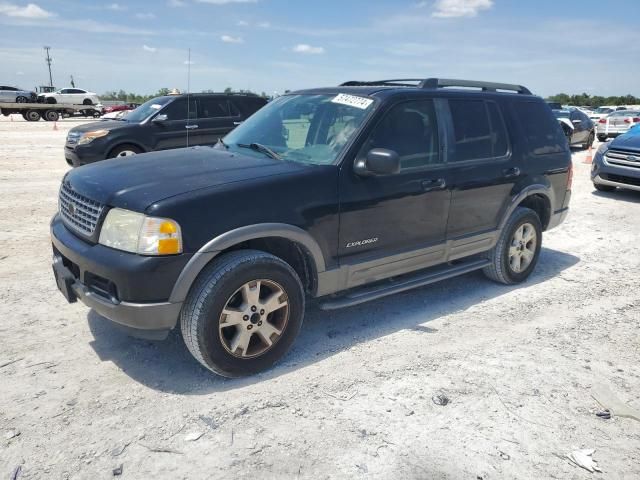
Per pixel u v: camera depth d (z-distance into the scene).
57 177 10.44
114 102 50.84
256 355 3.40
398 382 3.43
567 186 5.72
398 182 3.97
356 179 3.73
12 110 31.64
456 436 2.90
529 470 2.67
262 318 3.38
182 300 3.06
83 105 38.56
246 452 2.72
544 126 5.44
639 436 2.99
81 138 10.01
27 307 4.34
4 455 2.63
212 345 3.19
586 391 3.42
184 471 2.57
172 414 3.02
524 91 5.60
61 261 3.58
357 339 4.03
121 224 3.07
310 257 3.60
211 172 3.46
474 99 4.71
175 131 10.66
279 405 3.13
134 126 10.29
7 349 3.67
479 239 4.77
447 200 4.36
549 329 4.33
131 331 3.22
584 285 5.41
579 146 19.95
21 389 3.20
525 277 5.41
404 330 4.21
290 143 4.09
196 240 3.04
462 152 4.50
